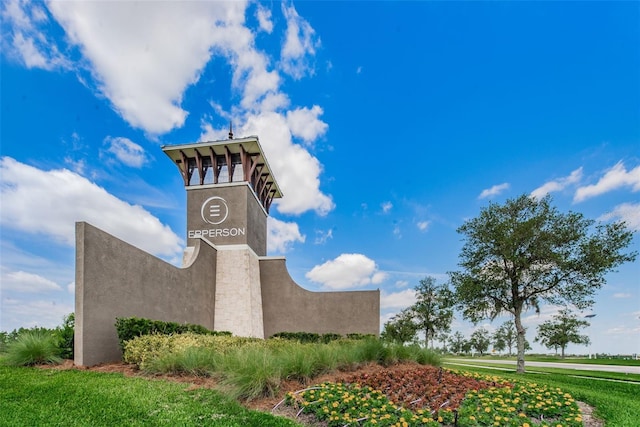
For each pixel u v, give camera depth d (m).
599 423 7.14
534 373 18.02
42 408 6.04
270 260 25.45
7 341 11.19
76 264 10.90
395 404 7.38
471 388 8.92
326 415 6.48
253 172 25.98
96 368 10.23
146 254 14.60
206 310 20.80
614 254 18.52
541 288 20.11
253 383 7.38
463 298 21.11
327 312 23.95
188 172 24.91
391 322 31.91
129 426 5.53
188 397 7.10
